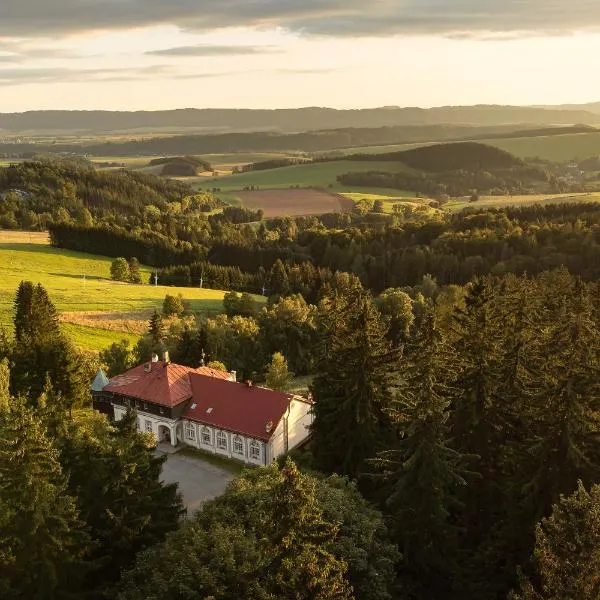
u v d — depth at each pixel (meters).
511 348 44.41
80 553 33.69
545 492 34.97
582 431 34.78
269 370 82.62
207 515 34.19
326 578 26.34
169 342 91.62
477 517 41.28
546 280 90.25
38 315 85.00
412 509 34.59
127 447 36.25
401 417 38.03
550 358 37.31
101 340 105.75
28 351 72.56
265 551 27.98
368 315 44.94
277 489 27.09
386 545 32.88
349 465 45.34
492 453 41.88
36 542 31.94
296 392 86.38
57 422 48.84
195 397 64.12
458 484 37.09
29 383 69.94
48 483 33.06
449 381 42.22
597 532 22.06
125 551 35.84
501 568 35.09
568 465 34.47
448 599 34.84
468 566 35.88
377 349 45.09
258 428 58.56
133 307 126.88
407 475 34.38
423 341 36.31
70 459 39.41
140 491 36.69
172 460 60.31
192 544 30.69
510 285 77.81
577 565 21.98
